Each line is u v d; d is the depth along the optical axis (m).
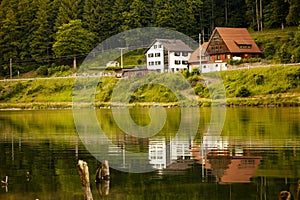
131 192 28.66
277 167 33.47
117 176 32.41
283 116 67.19
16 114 97.12
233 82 102.56
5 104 126.56
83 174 26.69
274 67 102.56
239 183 29.70
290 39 126.00
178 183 30.20
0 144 47.97
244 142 44.28
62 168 35.31
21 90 132.38
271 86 97.62
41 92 128.12
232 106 92.81
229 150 40.47
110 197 27.83
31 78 137.62
